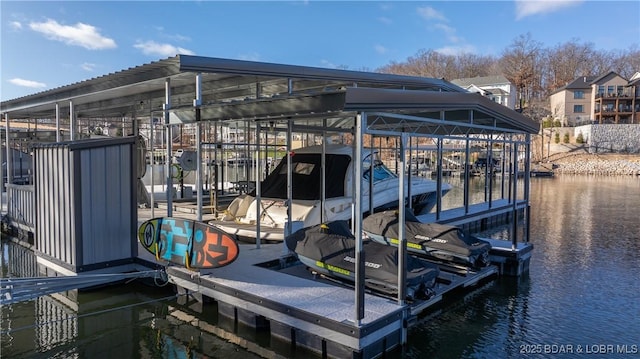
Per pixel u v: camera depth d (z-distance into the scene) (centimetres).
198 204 706
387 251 534
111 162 613
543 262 815
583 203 1723
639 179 3256
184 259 546
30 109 947
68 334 497
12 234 960
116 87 673
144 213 994
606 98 5094
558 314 568
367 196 907
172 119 588
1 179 1019
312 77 738
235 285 517
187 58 541
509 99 5406
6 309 565
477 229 1180
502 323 540
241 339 488
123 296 602
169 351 464
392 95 445
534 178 3375
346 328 411
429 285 523
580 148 4544
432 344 484
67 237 603
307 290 502
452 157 3597
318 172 888
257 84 763
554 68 7069
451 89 1072
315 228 606
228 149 1443
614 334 507
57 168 613
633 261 820
